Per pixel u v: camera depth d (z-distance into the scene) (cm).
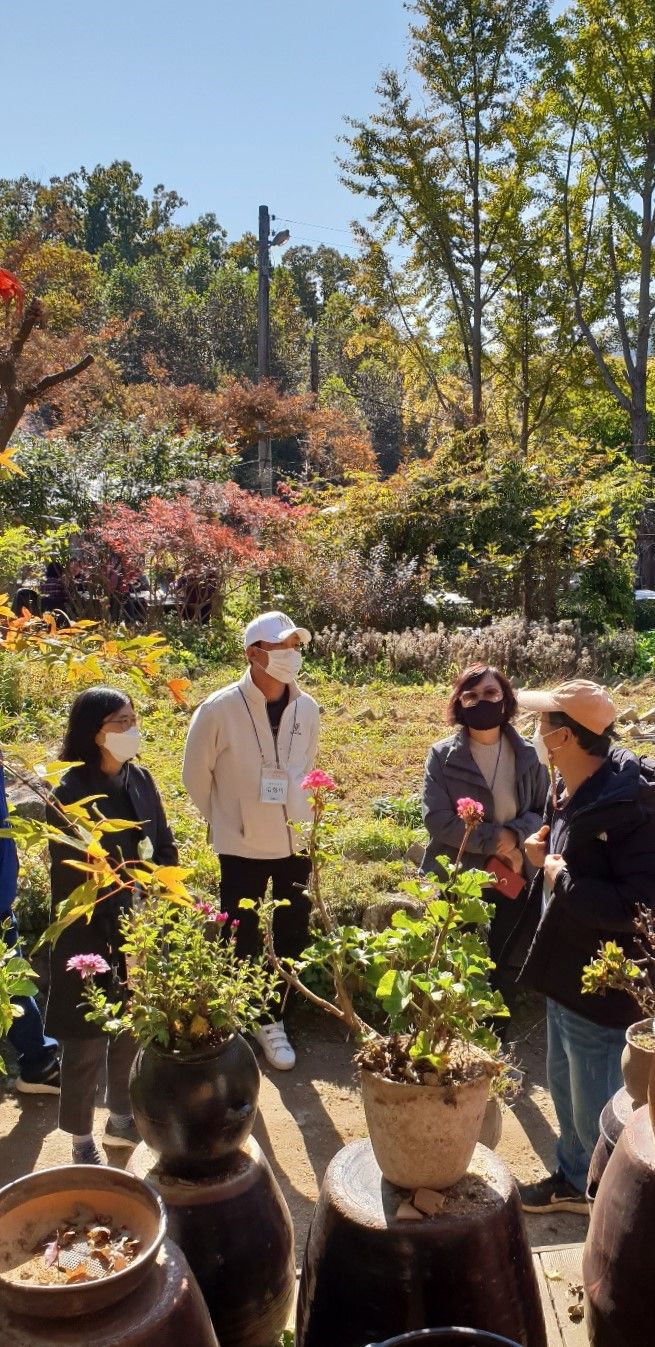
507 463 1786
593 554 1612
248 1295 245
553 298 3475
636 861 327
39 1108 457
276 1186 263
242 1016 324
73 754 379
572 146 3312
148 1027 256
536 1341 220
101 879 173
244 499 1606
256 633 463
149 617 1416
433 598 1598
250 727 470
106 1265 177
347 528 1800
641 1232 203
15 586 1298
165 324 6631
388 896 573
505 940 458
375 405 6469
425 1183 217
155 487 1756
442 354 3716
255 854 474
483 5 3092
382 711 1052
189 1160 250
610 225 3375
